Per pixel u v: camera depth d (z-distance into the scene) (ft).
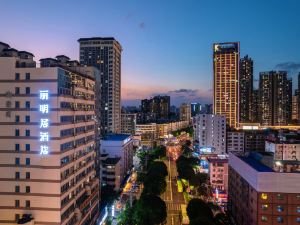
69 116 336.29
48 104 308.81
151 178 583.17
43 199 309.63
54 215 308.19
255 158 466.70
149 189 556.10
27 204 312.29
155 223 426.51
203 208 426.10
